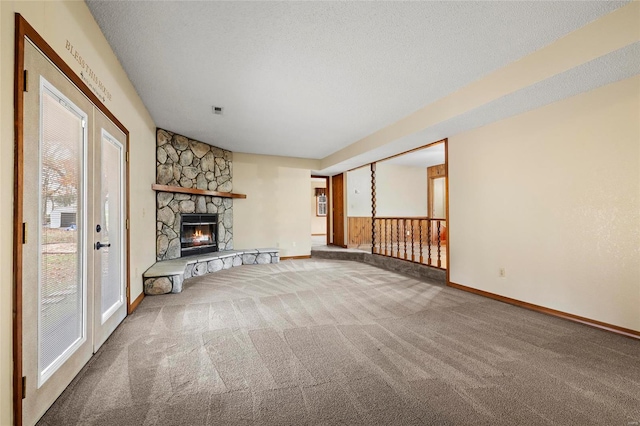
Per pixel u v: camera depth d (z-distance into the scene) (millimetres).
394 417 1497
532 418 1492
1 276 1189
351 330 2643
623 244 2572
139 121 3480
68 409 1538
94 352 2145
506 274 3541
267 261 6344
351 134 5086
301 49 2496
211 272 5277
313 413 1527
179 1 1929
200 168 5531
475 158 3928
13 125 1271
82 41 1921
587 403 1617
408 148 4988
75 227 1837
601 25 2129
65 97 1687
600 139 2701
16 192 1275
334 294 3848
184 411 1536
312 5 1970
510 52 2574
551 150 3074
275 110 3930
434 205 9016
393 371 1944
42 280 1489
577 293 2885
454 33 2287
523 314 3105
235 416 1502
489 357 2145
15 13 1274
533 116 3230
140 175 3545
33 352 1403
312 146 5953
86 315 1970
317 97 3506
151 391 1709
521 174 3371
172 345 2322
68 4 1743
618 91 2574
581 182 2842
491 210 3727
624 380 1847
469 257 4031
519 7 2002
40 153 1461
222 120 4324
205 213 5629
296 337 2486
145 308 3232
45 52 1494
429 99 3607
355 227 7996
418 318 2965
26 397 1348
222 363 2045
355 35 2301
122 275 2818
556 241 3053
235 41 2379
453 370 1959
